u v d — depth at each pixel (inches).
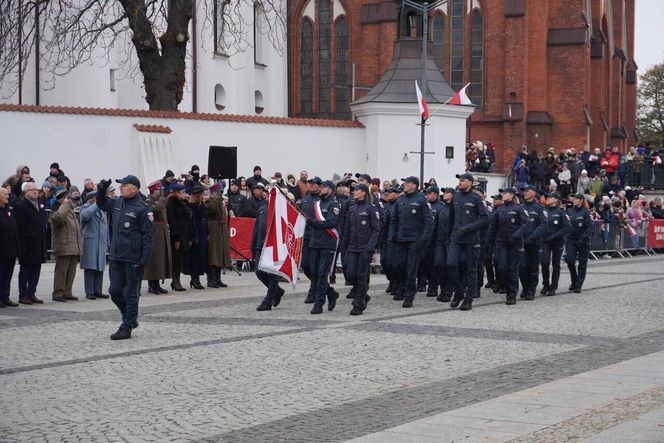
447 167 1899.6
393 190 1048.8
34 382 546.6
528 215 1050.7
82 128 1536.7
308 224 898.1
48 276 1200.8
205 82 2219.5
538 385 539.5
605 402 477.4
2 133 1473.9
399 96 1866.4
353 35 2760.8
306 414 469.1
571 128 2751.0
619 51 3417.8
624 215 1931.6
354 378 560.4
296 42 2817.4
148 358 624.1
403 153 1866.4
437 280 1055.6
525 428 419.8
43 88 1814.7
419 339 715.4
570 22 2743.6
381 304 969.5
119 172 1571.1
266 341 698.2
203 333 739.4
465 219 927.0
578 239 1142.3
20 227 923.4
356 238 873.5
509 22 2701.8
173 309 902.4
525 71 2701.8
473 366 602.2
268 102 2559.1
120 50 1925.4
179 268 1067.9
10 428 443.2
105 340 703.1
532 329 782.5
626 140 3582.7
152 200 1024.2
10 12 1643.7
